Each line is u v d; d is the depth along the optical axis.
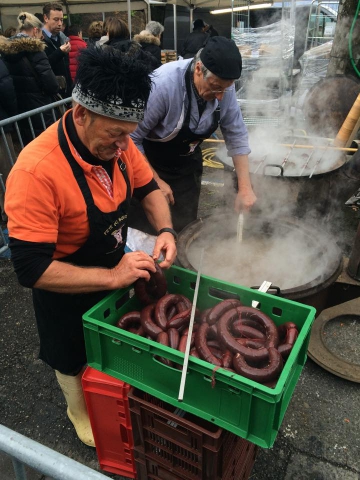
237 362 1.20
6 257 3.67
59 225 1.37
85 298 1.63
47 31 5.29
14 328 2.87
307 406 2.24
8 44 4.13
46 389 2.41
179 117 2.32
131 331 1.46
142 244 2.48
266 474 1.93
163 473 1.60
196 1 10.20
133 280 1.40
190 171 2.79
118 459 1.89
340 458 1.99
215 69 1.94
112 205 1.42
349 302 2.87
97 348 1.40
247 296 1.51
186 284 1.65
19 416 2.26
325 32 7.87
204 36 6.14
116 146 1.27
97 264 1.56
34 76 4.25
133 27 11.12
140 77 1.15
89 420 1.95
